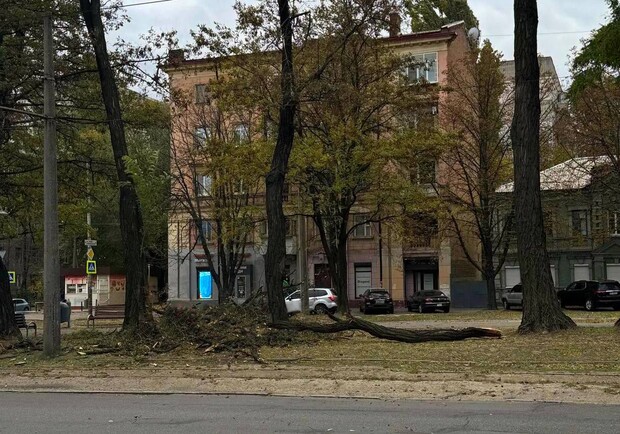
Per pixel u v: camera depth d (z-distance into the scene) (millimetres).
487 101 35656
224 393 11242
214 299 47125
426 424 8219
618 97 32250
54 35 20016
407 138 28125
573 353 13461
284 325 17922
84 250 62844
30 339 19812
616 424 8016
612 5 14781
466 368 12305
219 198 32969
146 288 18688
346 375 12047
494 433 7605
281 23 19578
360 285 47375
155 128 24281
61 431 8211
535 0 17469
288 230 47688
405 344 16281
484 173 35938
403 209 30422
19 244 66250
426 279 46844
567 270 45312
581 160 41406
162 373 13195
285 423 8477
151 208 24891
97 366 14453
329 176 28609
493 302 37156
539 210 17281
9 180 22797
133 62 21000
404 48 45656
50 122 15672
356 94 27500
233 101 26266
